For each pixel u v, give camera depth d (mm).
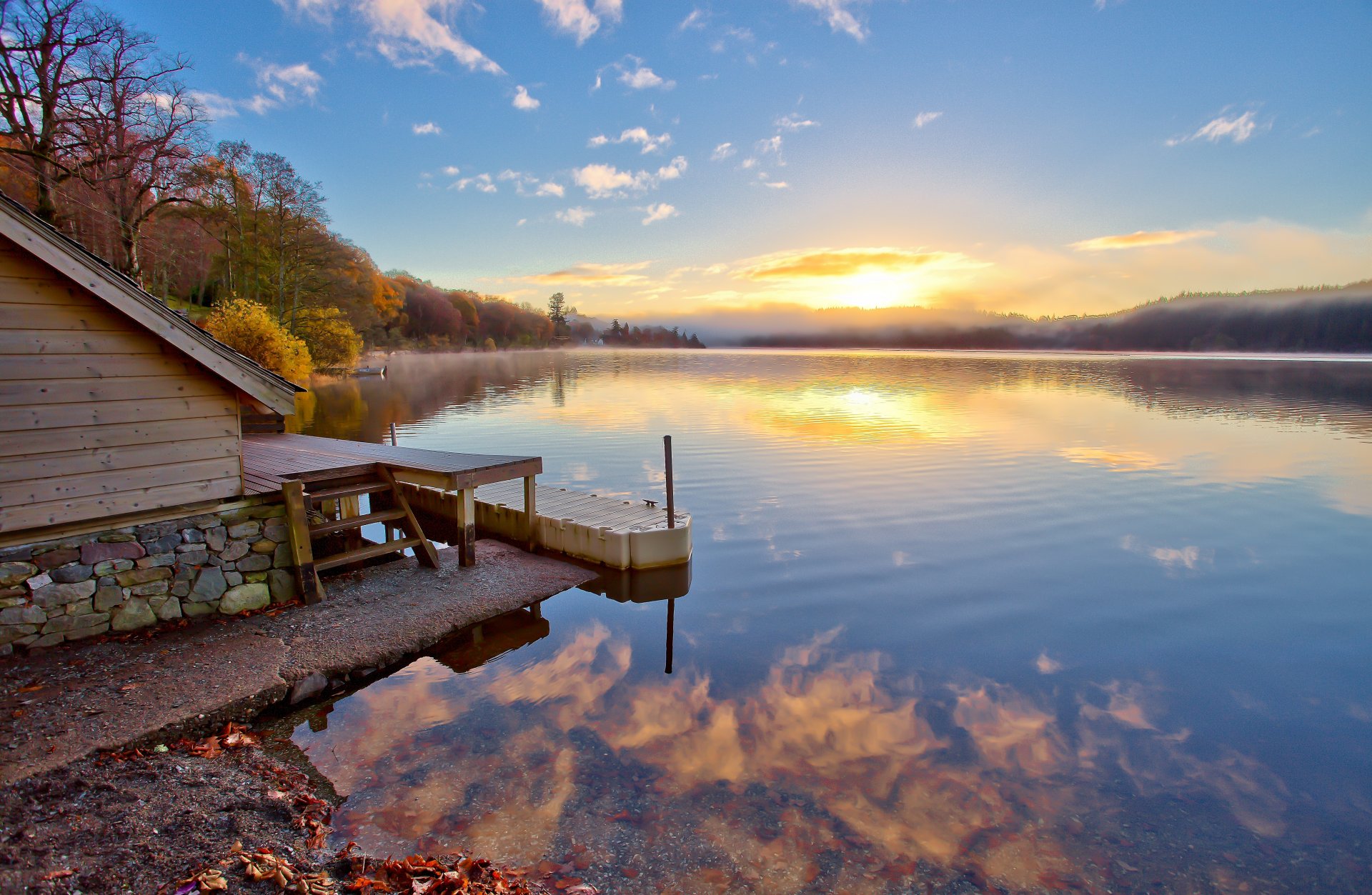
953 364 97562
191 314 44875
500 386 52250
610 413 33875
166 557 7539
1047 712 7062
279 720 6379
